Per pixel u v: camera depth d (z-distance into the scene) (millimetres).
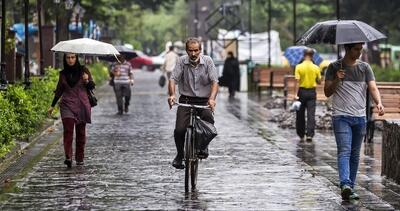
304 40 24047
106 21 93500
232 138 38969
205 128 24219
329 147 35531
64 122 29062
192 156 24062
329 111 47156
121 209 21531
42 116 39938
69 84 29234
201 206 21906
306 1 118562
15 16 78125
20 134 34438
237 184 25438
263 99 70062
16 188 24641
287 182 25844
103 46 29766
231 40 94312
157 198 23078
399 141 25109
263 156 32250
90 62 93125
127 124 46219
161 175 27266
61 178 26625
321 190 24375
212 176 26984
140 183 25641
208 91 24609
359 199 22828
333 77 23406
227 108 59312
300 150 34344
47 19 73312
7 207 21766
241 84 83312
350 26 23406
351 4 103062
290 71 77312
